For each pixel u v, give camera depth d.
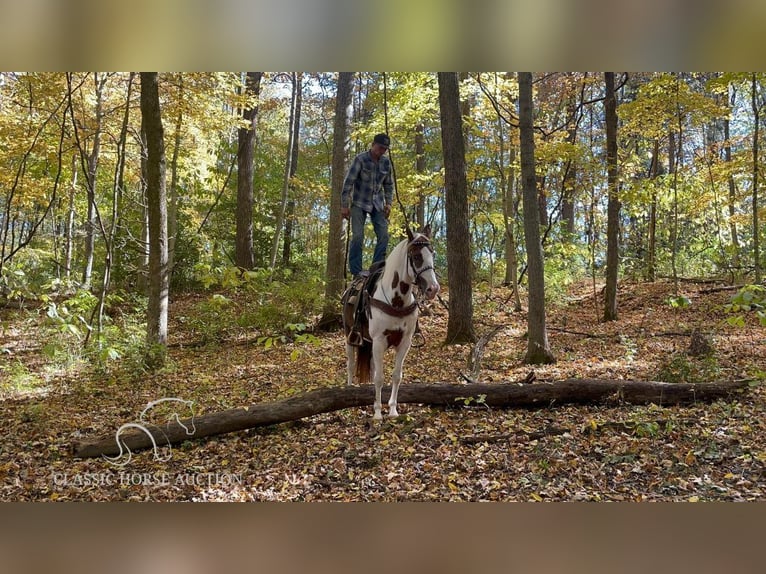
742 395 7.23
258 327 15.05
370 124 15.37
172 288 20.34
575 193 16.80
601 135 23.81
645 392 7.25
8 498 5.32
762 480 4.96
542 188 18.02
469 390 7.36
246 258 21.09
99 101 14.45
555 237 20.92
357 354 7.34
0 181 14.50
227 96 14.37
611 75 14.51
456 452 5.98
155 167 11.42
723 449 5.66
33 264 19.02
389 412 6.95
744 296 5.56
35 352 13.09
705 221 20.25
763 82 12.98
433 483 5.31
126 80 15.76
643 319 14.43
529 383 7.62
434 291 6.07
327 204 27.81
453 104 12.12
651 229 19.69
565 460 5.63
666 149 23.25
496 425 6.79
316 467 5.83
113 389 9.87
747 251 18.70
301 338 6.33
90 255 18.78
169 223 20.20
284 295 14.77
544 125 19.61
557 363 10.23
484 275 22.53
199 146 19.19
